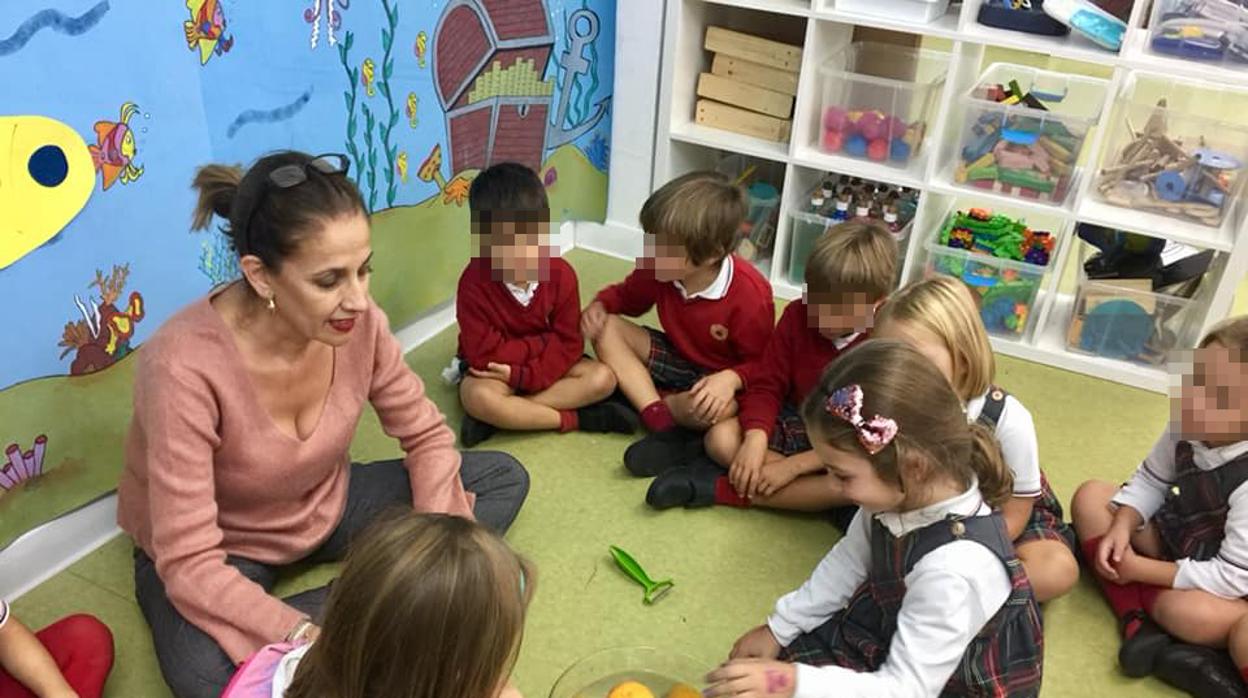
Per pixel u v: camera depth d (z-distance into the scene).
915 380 1.14
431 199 2.14
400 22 1.89
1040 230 2.73
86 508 1.61
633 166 2.66
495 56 2.16
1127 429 2.12
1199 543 1.52
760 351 1.99
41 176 1.36
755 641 1.41
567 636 1.52
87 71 1.37
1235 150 2.12
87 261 1.46
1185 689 1.49
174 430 1.25
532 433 2.02
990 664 1.22
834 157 2.43
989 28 2.19
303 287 1.19
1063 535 1.64
